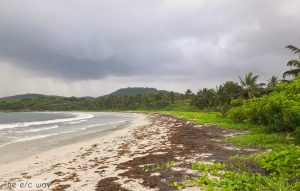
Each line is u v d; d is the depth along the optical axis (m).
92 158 16.62
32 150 21.42
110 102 199.88
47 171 13.80
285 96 22.94
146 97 175.88
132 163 13.77
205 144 18.61
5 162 17.16
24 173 13.73
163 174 11.14
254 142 17.64
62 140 27.23
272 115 21.17
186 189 9.29
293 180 9.04
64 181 11.48
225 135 22.92
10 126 52.50
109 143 23.41
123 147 20.34
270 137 18.47
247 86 60.03
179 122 45.75
